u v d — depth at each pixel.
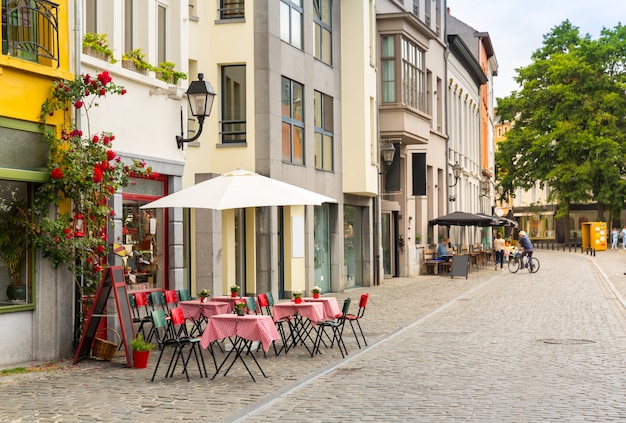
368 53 30.14
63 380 11.70
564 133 68.50
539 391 10.54
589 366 12.59
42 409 9.70
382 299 25.86
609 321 18.97
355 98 29.66
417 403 9.87
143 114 16.05
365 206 32.25
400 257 37.81
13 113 12.62
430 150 42.69
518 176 73.94
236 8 23.64
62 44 13.55
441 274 40.03
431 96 42.94
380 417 9.11
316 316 14.31
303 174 25.97
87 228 13.74
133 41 16.38
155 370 11.69
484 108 70.75
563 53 73.94
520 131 73.50
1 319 12.69
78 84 13.40
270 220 23.61
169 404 10.02
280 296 25.56
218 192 14.75
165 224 17.25
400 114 33.31
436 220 41.75
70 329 13.61
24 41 12.95
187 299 15.91
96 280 13.73
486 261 49.75
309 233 26.72
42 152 13.29
